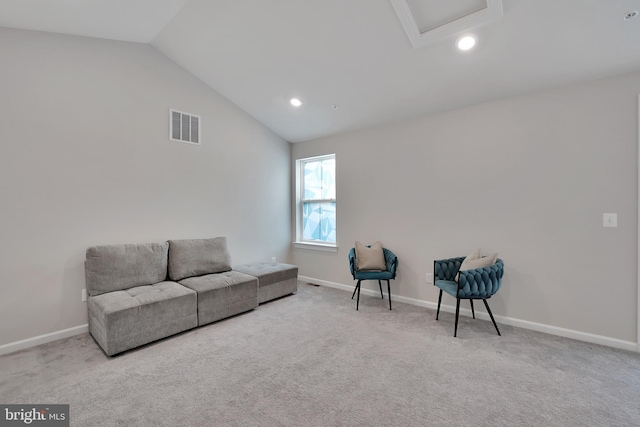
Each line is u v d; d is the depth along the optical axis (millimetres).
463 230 3172
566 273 2627
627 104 2363
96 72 2818
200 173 3662
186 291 2766
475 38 2303
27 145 2441
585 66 2377
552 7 1966
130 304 2385
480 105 3047
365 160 3971
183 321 2689
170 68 3365
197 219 3639
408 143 3564
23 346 2414
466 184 3145
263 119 4305
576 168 2568
